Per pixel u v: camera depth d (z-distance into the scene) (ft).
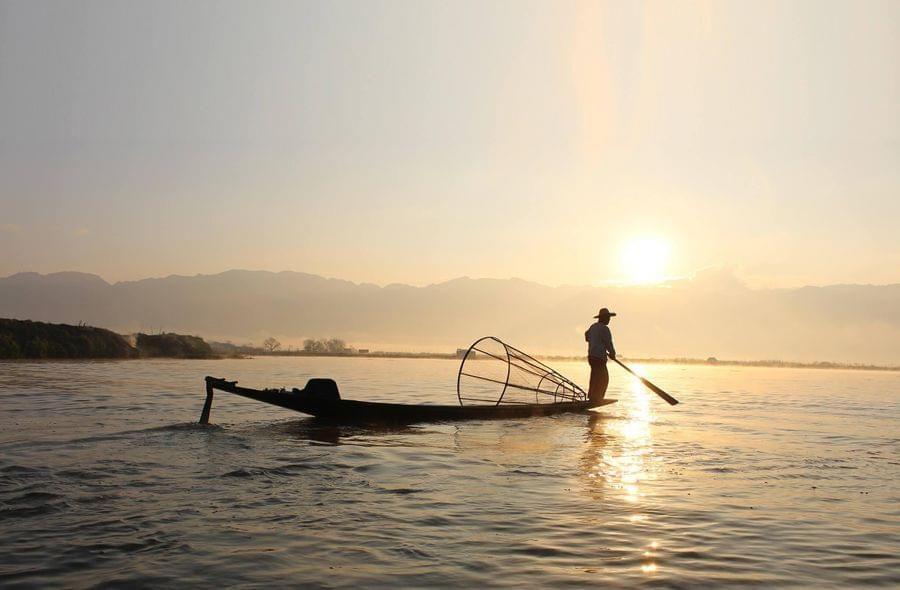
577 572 16.60
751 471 29.17
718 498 24.16
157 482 24.71
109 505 21.57
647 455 32.81
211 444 33.01
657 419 48.96
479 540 18.92
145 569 16.25
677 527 20.47
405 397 63.36
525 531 19.80
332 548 17.97
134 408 48.19
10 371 88.89
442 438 37.88
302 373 101.81
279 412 47.91
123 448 31.45
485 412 47.62
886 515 22.16
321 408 41.88
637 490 25.22
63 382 71.46
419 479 26.48
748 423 47.16
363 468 28.30
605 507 22.63
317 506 22.00
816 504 23.50
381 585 15.56
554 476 27.48
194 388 66.85
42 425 38.73
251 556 17.22
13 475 25.22
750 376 139.23
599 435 39.81
